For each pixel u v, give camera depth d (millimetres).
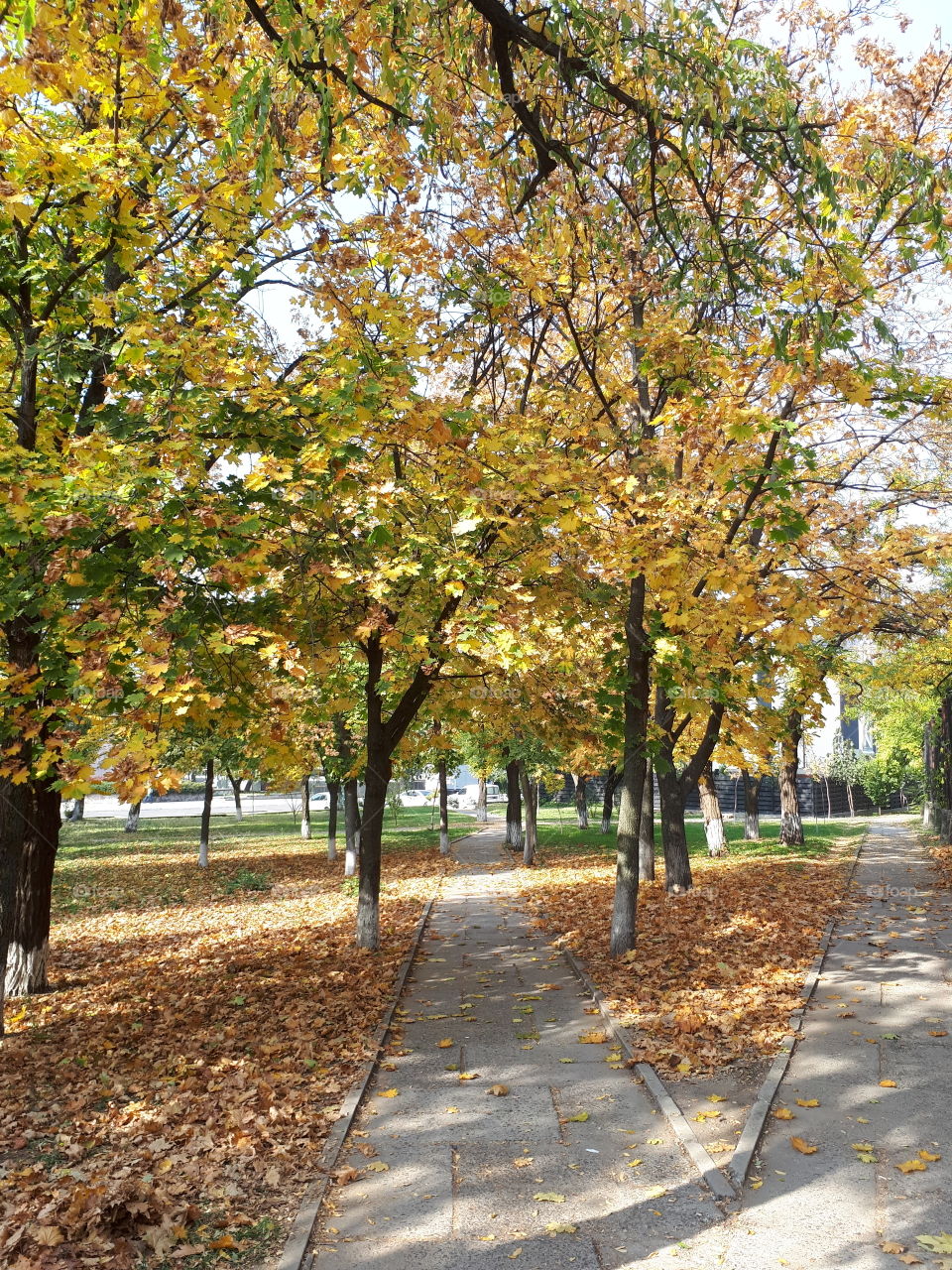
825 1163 4848
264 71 5051
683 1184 4691
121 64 6086
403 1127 5652
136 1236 4262
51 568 6066
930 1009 7527
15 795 8336
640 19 5582
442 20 5969
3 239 7801
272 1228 4352
